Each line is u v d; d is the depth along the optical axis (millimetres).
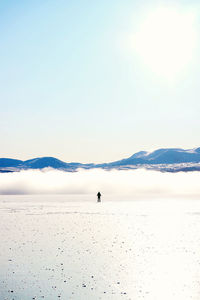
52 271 13867
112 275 13273
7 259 15844
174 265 14602
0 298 10883
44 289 11758
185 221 29625
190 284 12133
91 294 11227
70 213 37781
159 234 22781
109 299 10758
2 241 20422
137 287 11891
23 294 11273
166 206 47312
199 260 15359
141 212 38312
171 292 11352
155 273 13477
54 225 27844
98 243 19781
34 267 14484
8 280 12758
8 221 30594
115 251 17516
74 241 20484
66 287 11930
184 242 19703
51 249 18047
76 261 15445
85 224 28406
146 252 17203
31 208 45438
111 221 30266
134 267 14391
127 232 23906
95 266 14602
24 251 17547
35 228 26109
